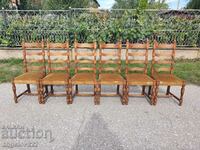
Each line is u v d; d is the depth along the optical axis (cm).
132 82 310
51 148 220
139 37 589
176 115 293
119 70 356
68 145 224
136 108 313
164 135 244
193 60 601
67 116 287
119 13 596
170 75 343
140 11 591
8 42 594
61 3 1182
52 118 282
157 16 596
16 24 590
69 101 325
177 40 604
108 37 588
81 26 584
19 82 316
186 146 224
